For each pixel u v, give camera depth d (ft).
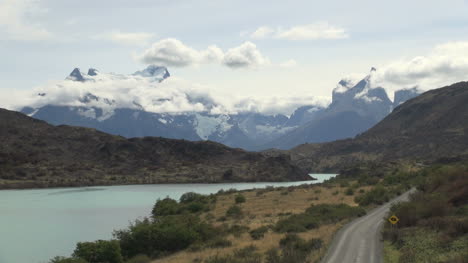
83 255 160.76
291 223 200.13
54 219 346.74
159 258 171.12
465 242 116.67
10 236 267.80
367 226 179.01
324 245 138.51
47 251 224.74
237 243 170.50
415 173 435.53
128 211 401.08
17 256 212.23
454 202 183.93
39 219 347.56
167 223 209.67
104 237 262.06
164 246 184.03
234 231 204.23
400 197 286.25
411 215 164.04
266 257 128.57
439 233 133.80
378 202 264.93
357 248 133.28
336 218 209.87
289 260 119.44
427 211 165.99
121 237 185.68
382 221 190.90
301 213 242.58
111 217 356.59
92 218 351.25
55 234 275.39
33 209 424.87
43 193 648.79
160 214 343.87
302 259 120.98
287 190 453.99
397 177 420.36
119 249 165.89
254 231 195.31
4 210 415.64
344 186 443.32
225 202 373.61
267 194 424.87
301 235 168.66
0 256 210.79
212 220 267.59
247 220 248.52
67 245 239.91
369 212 229.66
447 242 120.78
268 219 245.24
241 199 357.20
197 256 150.61
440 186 244.01
